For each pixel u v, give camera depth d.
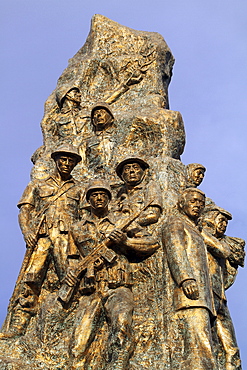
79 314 9.43
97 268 9.59
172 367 8.91
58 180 10.72
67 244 10.16
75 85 12.38
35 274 10.08
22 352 9.25
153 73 12.45
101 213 10.07
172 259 9.47
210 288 9.47
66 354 9.32
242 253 10.71
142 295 9.59
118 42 12.95
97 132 11.51
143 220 9.97
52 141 12.01
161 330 9.27
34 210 10.66
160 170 10.55
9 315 10.01
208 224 10.55
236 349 9.89
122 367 8.83
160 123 11.26
